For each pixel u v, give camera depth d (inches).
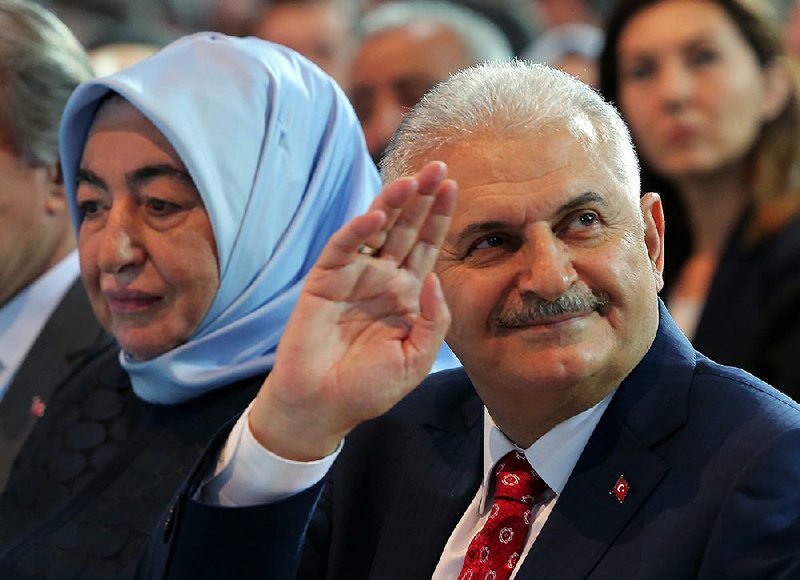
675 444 223.1
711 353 421.7
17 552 283.9
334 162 304.7
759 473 210.7
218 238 287.0
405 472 254.2
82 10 637.9
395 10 569.9
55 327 351.3
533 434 233.8
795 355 399.2
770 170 445.1
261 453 223.3
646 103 458.3
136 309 291.6
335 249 207.2
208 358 293.4
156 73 290.8
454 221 223.3
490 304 221.6
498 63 240.2
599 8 802.2
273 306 293.9
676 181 458.0
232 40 302.7
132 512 280.2
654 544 214.4
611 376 225.8
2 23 344.2
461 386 265.1
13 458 339.3
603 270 219.8
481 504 240.7
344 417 215.9
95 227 298.0
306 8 664.4
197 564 227.6
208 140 286.2
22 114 341.7
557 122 223.1
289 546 228.4
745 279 424.8
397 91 524.1
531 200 218.5
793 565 203.5
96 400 313.9
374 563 247.3
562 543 222.5
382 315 215.5
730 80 447.5
